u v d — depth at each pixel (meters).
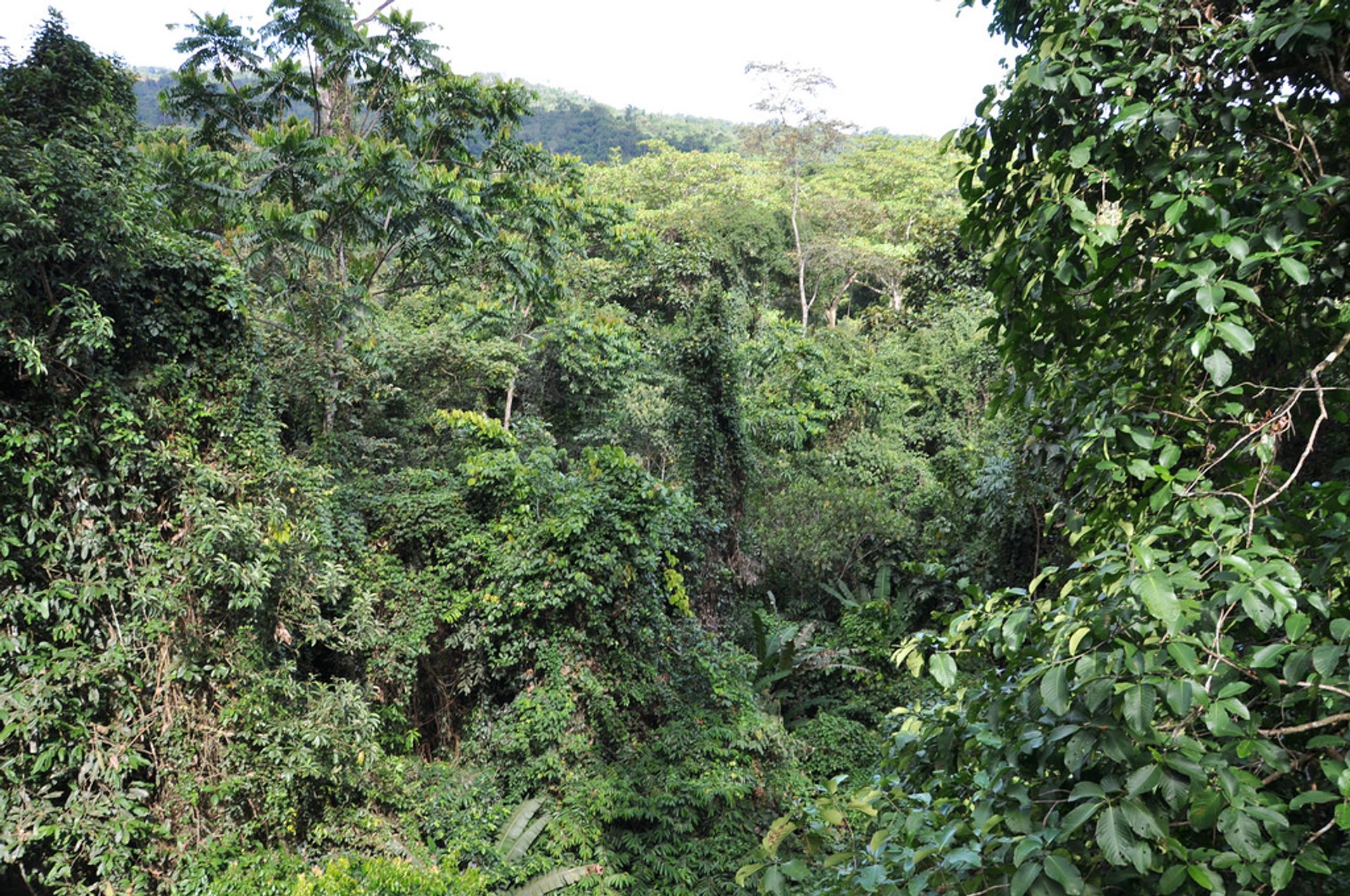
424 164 13.71
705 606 12.96
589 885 7.95
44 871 6.46
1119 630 2.16
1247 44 2.57
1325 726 1.97
